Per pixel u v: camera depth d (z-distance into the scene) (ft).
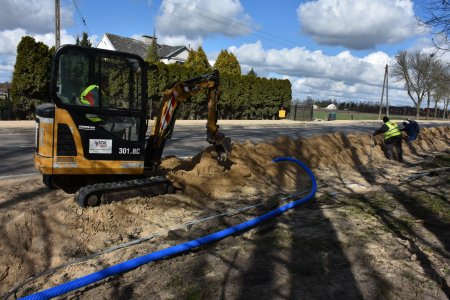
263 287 13.35
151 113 82.38
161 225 19.56
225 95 99.76
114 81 20.12
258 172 29.40
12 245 15.52
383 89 174.29
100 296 13.15
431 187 28.40
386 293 13.09
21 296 13.50
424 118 207.21
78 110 19.21
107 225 18.54
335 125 112.68
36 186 23.49
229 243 17.61
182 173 25.32
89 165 19.79
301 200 23.93
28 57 62.75
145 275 14.52
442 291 13.34
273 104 116.47
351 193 27.09
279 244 17.06
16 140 44.19
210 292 13.06
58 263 15.67
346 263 15.29
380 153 45.06
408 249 16.89
